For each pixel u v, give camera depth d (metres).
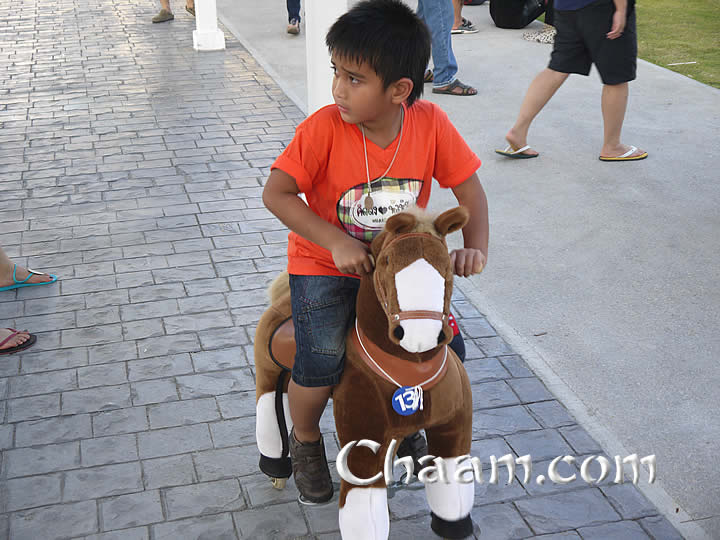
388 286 1.95
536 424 3.55
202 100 8.16
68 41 10.45
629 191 5.93
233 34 10.89
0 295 4.57
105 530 2.95
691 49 9.87
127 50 10.03
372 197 2.24
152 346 4.10
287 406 2.94
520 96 8.12
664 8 12.30
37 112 7.73
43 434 3.45
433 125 2.29
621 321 4.35
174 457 3.33
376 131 2.18
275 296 2.67
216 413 3.61
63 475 3.22
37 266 4.89
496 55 9.61
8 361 3.96
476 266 2.13
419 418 2.21
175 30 11.10
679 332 4.24
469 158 2.40
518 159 6.55
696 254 5.04
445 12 7.85
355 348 2.24
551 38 10.12
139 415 3.59
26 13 12.11
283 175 2.22
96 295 4.58
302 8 12.25
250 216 5.61
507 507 3.08
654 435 3.48
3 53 9.84
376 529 2.27
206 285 4.70
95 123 7.45
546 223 5.46
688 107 7.69
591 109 7.72
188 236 5.30
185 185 6.11
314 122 2.20
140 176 6.26
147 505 3.07
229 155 6.72
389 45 1.98
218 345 4.12
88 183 6.13
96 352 4.05
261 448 2.95
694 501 3.11
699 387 3.80
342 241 2.10
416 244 1.95
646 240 5.22
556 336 4.22
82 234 5.31
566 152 6.68
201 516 3.02
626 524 3.00
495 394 3.75
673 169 6.30
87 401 3.67
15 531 2.93
